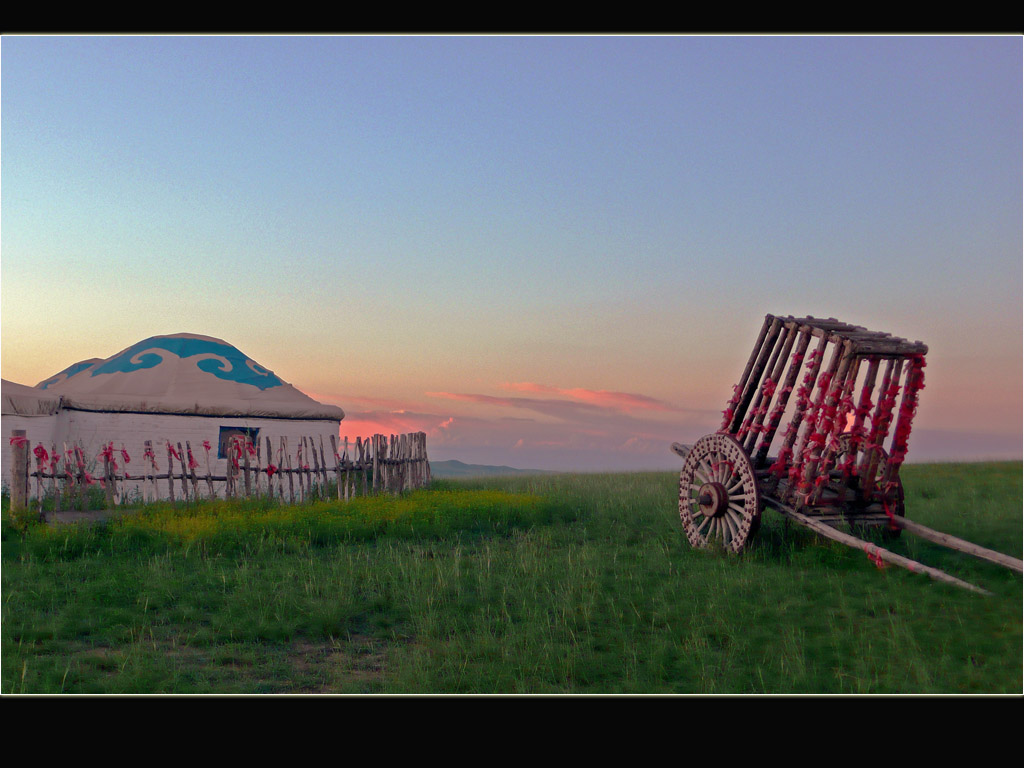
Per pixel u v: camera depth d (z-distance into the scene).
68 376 23.27
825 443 10.55
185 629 7.25
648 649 6.75
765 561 10.38
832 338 10.48
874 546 9.67
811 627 7.38
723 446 11.36
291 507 14.29
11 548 10.13
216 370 21.78
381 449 17.86
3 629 6.93
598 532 12.88
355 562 10.20
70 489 13.88
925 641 6.89
